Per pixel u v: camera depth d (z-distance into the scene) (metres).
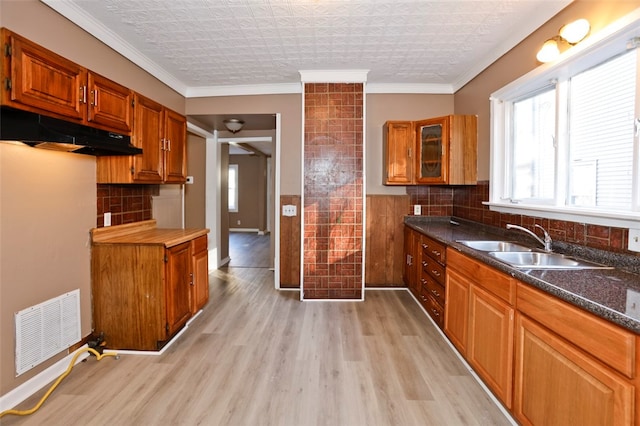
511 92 2.59
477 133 3.22
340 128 3.48
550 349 1.35
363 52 2.88
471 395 1.90
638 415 0.98
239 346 2.49
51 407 1.78
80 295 2.27
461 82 3.54
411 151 3.56
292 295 3.73
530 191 2.54
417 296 3.37
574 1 1.95
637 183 1.60
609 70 1.81
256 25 2.41
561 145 2.13
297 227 3.93
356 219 3.53
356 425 1.66
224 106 3.85
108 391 1.92
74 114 1.92
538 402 1.42
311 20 2.34
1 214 1.72
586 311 1.17
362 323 2.92
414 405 1.82
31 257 1.90
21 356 1.82
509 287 1.65
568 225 2.04
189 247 2.74
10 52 1.54
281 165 3.89
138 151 2.31
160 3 2.11
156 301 2.35
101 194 2.50
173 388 1.96
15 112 1.64
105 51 2.48
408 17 2.30
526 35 2.40
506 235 2.71
